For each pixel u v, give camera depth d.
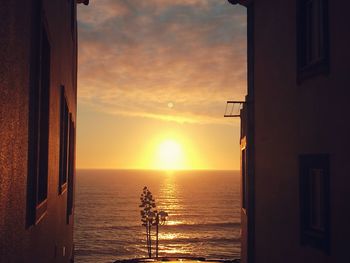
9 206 3.26
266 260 11.23
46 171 5.72
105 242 106.88
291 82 9.48
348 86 6.95
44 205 5.41
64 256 9.73
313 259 8.27
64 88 8.66
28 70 4.11
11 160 3.32
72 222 13.42
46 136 5.76
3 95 3.03
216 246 103.81
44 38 5.56
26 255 4.16
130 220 149.62
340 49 7.24
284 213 9.91
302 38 8.94
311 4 8.77
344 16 7.09
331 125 7.58
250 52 12.69
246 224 12.84
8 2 3.15
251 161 12.50
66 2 8.91
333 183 7.48
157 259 28.70
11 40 3.28
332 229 7.50
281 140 10.13
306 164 8.62
